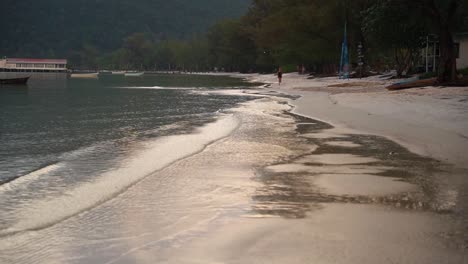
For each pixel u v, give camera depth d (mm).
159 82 76312
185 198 7609
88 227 6188
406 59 51688
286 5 74062
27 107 27188
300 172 9547
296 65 108375
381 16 32906
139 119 20766
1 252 5363
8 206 7230
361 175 9195
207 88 52156
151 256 5113
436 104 20484
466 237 5617
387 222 6215
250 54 140625
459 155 11219
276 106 26672
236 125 17938
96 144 13586
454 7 28875
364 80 50344
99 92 44406
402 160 10734
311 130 16281
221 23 178500
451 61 29656
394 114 19359
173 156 11438
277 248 5270
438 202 7238
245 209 6918
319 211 6773
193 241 5531
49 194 7941
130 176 9250
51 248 5453
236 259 4969
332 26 62281
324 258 4965
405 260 4902
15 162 11031
